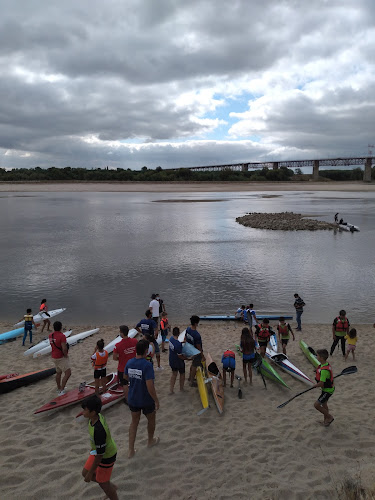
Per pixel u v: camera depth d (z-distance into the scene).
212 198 96.56
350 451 6.28
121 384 8.07
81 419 7.40
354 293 19.92
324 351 7.18
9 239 37.62
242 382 9.44
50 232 42.06
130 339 8.08
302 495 5.25
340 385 9.26
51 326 15.40
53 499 5.28
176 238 37.94
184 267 25.81
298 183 172.75
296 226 43.97
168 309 17.62
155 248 32.75
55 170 169.62
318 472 5.75
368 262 27.09
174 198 96.75
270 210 65.25
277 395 8.65
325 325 15.27
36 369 10.68
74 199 93.00
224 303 18.44
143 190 128.88
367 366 10.59
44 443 6.68
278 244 34.59
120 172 178.75
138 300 19.05
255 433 6.94
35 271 25.02
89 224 48.56
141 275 23.77
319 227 43.81
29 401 8.35
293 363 11.03
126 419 7.52
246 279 22.69
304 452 6.31
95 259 28.58
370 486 5.08
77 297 19.61
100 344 8.27
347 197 99.12
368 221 50.91
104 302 18.78
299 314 14.51
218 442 6.65
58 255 30.05
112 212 63.16
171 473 5.80
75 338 13.41
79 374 9.98
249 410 7.88
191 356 8.83
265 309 17.56
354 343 10.84
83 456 6.25
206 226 46.62
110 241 36.34
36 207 71.94
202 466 5.98
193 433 6.96
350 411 7.79
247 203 80.69
